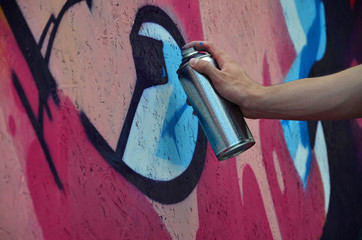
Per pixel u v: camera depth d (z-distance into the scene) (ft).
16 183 3.07
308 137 7.72
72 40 3.67
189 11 5.25
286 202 6.63
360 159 9.64
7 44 3.19
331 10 9.71
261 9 7.00
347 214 8.59
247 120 6.00
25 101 3.23
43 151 3.29
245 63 6.26
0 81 3.10
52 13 3.54
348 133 9.32
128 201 3.91
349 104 4.03
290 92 4.11
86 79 3.74
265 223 5.96
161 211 4.25
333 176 8.37
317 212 7.54
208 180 4.99
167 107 4.59
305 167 7.43
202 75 4.14
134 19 4.38
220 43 5.75
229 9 6.09
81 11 3.80
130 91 4.16
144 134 4.23
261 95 4.09
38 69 3.36
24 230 3.06
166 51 4.75
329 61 9.19
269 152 6.42
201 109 4.13
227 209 5.21
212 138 4.08
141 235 3.98
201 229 4.73
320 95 4.08
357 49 10.57
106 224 3.67
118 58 4.10
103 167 3.74
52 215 3.26
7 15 3.22
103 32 3.99
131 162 4.04
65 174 3.42
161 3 4.81
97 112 3.78
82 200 3.51
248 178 5.78
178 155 4.61
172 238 4.32
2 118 3.06
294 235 6.67
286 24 7.77
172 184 4.45
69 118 3.53
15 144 3.11
